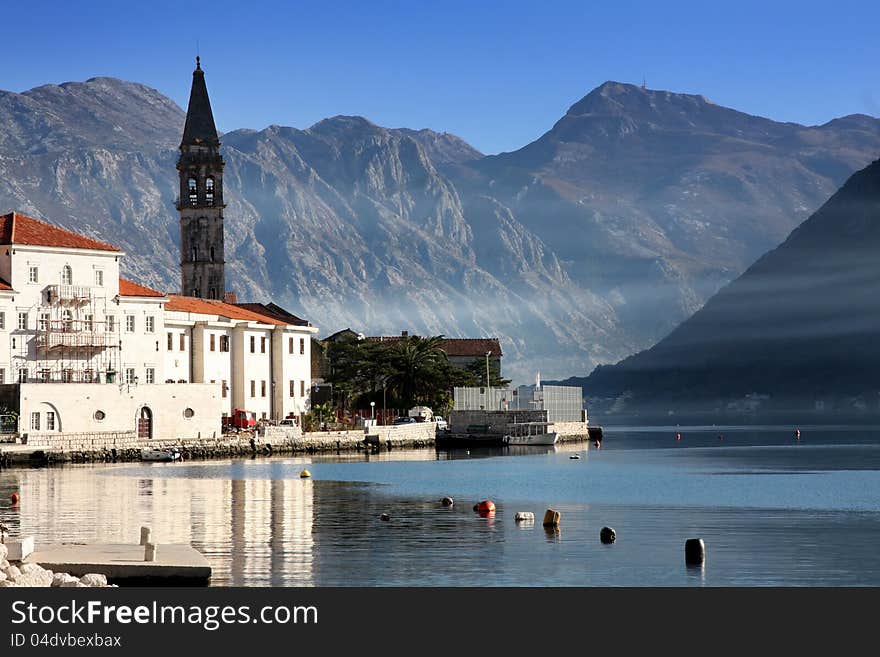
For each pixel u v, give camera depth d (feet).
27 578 164.14
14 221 511.81
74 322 511.40
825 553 214.69
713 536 237.25
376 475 415.85
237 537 233.14
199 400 529.04
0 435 454.40
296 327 634.02
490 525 254.47
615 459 562.25
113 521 258.78
